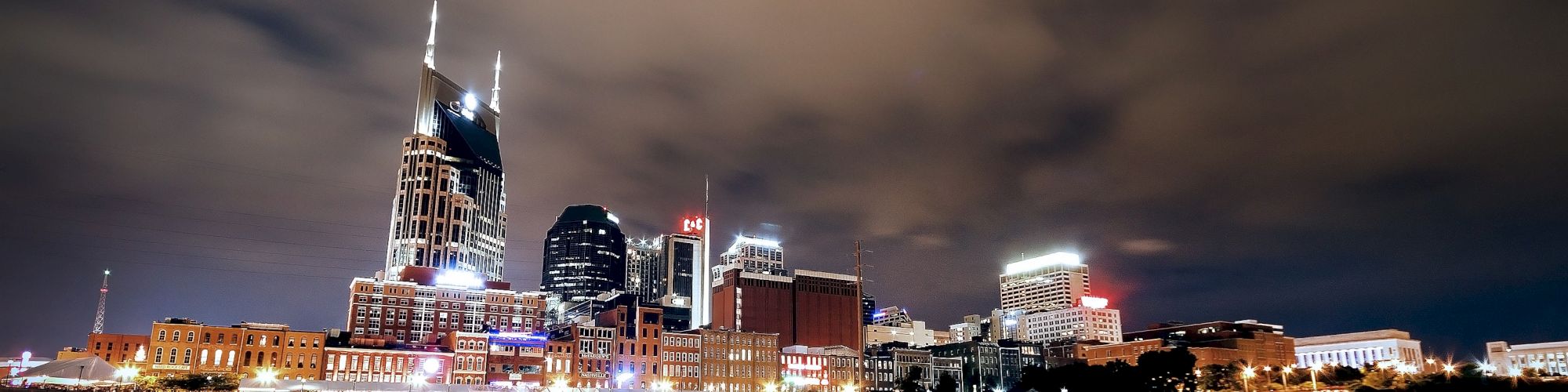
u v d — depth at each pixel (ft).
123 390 554.05
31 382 563.89
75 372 546.67
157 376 593.83
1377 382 613.93
